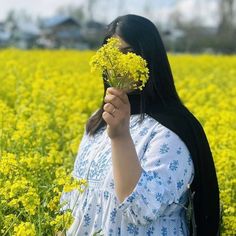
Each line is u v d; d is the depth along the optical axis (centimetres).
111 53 278
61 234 328
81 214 333
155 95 327
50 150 530
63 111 806
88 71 1541
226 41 5178
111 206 316
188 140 312
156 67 325
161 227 315
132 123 329
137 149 315
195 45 5159
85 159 349
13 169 392
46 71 1351
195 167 317
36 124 624
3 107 650
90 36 5434
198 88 1344
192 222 316
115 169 291
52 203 354
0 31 6731
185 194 322
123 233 312
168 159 306
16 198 371
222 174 504
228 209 429
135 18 328
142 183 291
